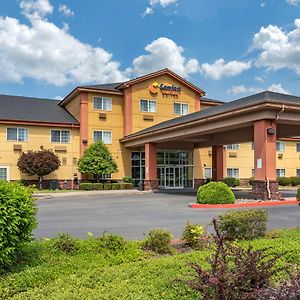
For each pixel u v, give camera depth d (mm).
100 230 9867
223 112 18844
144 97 33844
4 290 4551
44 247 6434
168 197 21750
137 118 33344
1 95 34250
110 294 4328
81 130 31359
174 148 31938
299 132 23547
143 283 4816
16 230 5305
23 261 5762
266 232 8445
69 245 6402
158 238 6863
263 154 16953
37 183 29438
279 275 4641
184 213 13594
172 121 27641
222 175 30438
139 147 33125
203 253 6375
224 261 3352
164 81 34906
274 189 16953
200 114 23672
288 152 40344
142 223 11156
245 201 16469
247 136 25078
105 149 30078
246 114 17938
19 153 29188
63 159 30781
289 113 17375
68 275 5215
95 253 6348
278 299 3104
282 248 6488
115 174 32281
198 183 34688
